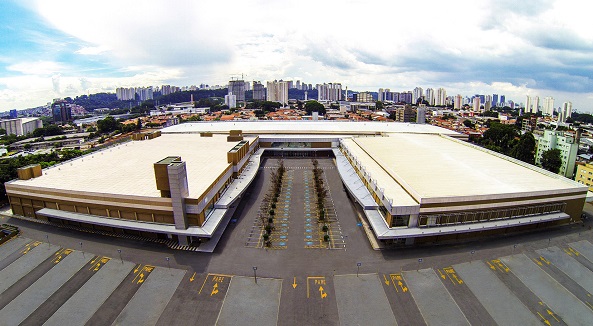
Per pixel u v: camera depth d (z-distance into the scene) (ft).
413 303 149.48
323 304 148.05
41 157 381.60
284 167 353.72
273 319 139.85
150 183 219.61
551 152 353.92
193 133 419.33
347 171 293.84
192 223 193.36
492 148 431.02
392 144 339.36
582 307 149.48
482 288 159.63
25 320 140.87
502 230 207.41
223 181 239.91
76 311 145.28
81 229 212.43
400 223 192.95
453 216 194.08
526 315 144.05
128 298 152.35
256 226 217.77
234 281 162.71
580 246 195.31
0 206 249.34
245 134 422.82
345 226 217.56
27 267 175.52
